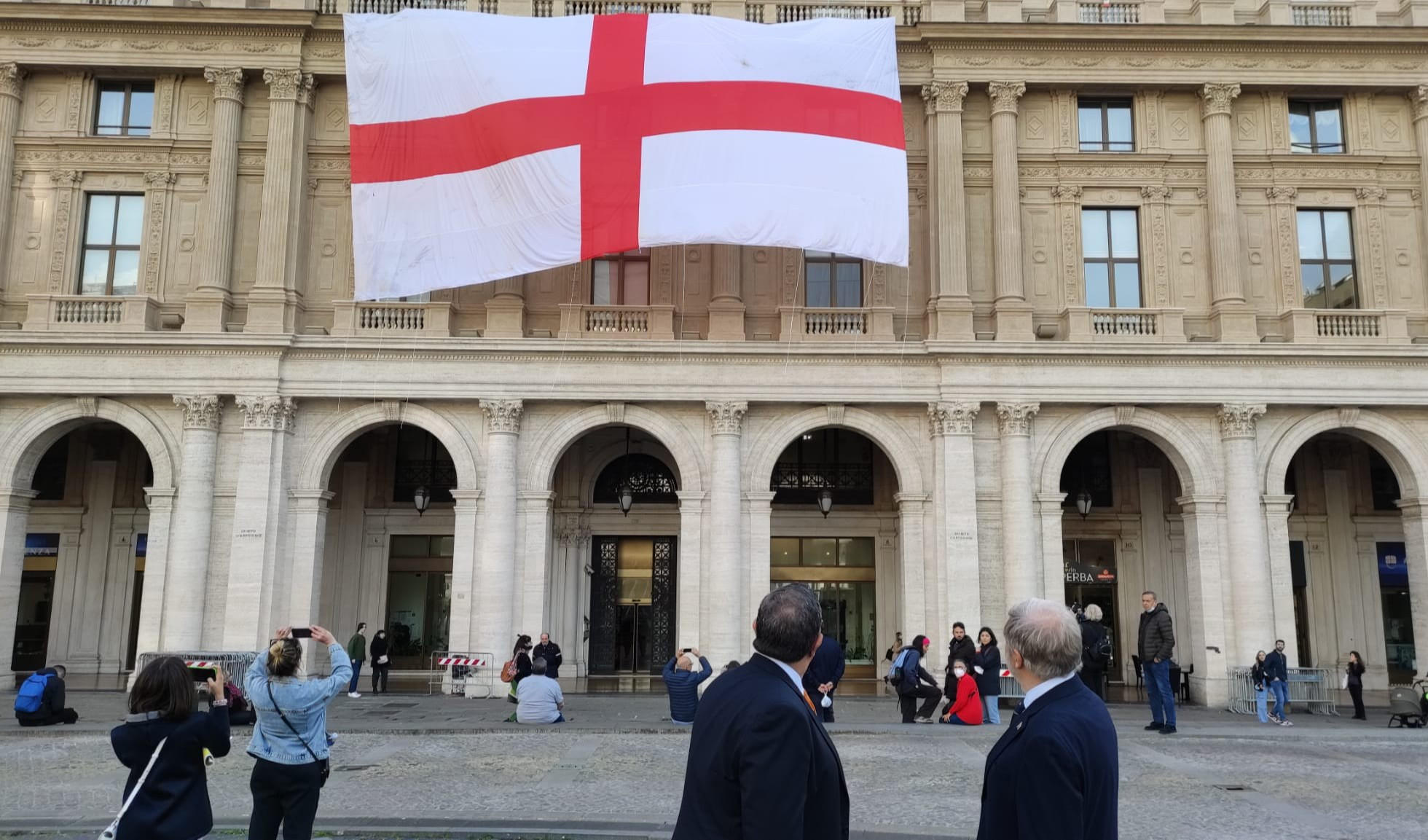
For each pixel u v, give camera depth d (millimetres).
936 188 32312
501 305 31578
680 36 29859
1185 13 34312
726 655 29938
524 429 31219
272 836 8391
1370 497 36656
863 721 24062
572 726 22391
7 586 29969
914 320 32531
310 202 32656
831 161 29219
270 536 29969
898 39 32750
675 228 28688
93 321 30969
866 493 36875
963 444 30797
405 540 36625
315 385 30750
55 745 19547
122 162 32406
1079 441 31297
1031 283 32625
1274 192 32969
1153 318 31859
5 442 30359
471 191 29562
